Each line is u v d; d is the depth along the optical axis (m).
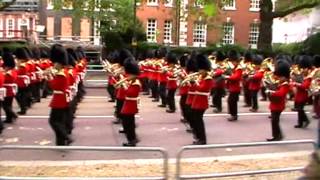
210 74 17.50
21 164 13.21
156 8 59.47
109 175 12.18
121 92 18.66
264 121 21.78
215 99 23.88
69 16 63.72
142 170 12.76
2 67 19.97
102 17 44.12
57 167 13.09
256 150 14.58
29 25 70.62
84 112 23.05
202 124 16.83
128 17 45.09
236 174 10.54
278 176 11.83
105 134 18.22
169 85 23.25
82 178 10.23
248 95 25.58
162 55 28.44
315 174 5.40
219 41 54.38
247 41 62.78
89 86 33.09
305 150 12.31
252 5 62.91
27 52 24.30
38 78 25.42
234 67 23.59
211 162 13.51
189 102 17.67
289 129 20.27
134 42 43.62
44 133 18.27
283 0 35.56
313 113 22.31
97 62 45.41
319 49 31.34
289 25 52.97
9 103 19.80
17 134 18.06
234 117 21.84
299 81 21.20
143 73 29.28
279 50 42.50
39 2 66.12
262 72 24.11
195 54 18.73
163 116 22.34
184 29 59.47
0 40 49.59
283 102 17.61
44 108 23.98
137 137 17.31
